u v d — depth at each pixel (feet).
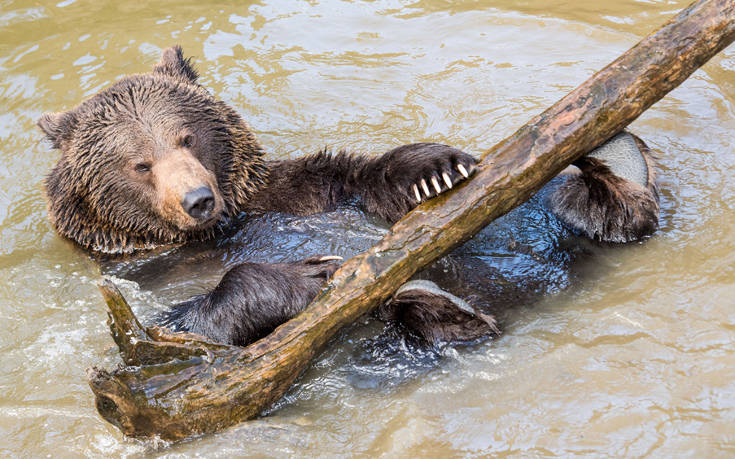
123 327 15.20
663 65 17.20
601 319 18.28
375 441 15.94
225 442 15.98
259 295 17.93
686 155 24.97
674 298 18.57
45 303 21.56
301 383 17.74
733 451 14.29
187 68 24.20
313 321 15.62
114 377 14.51
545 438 15.23
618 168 19.17
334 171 23.24
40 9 39.37
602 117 17.29
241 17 38.27
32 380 18.67
